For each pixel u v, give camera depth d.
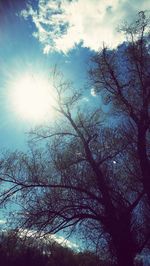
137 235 17.06
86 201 17.38
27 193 17.03
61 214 16.84
